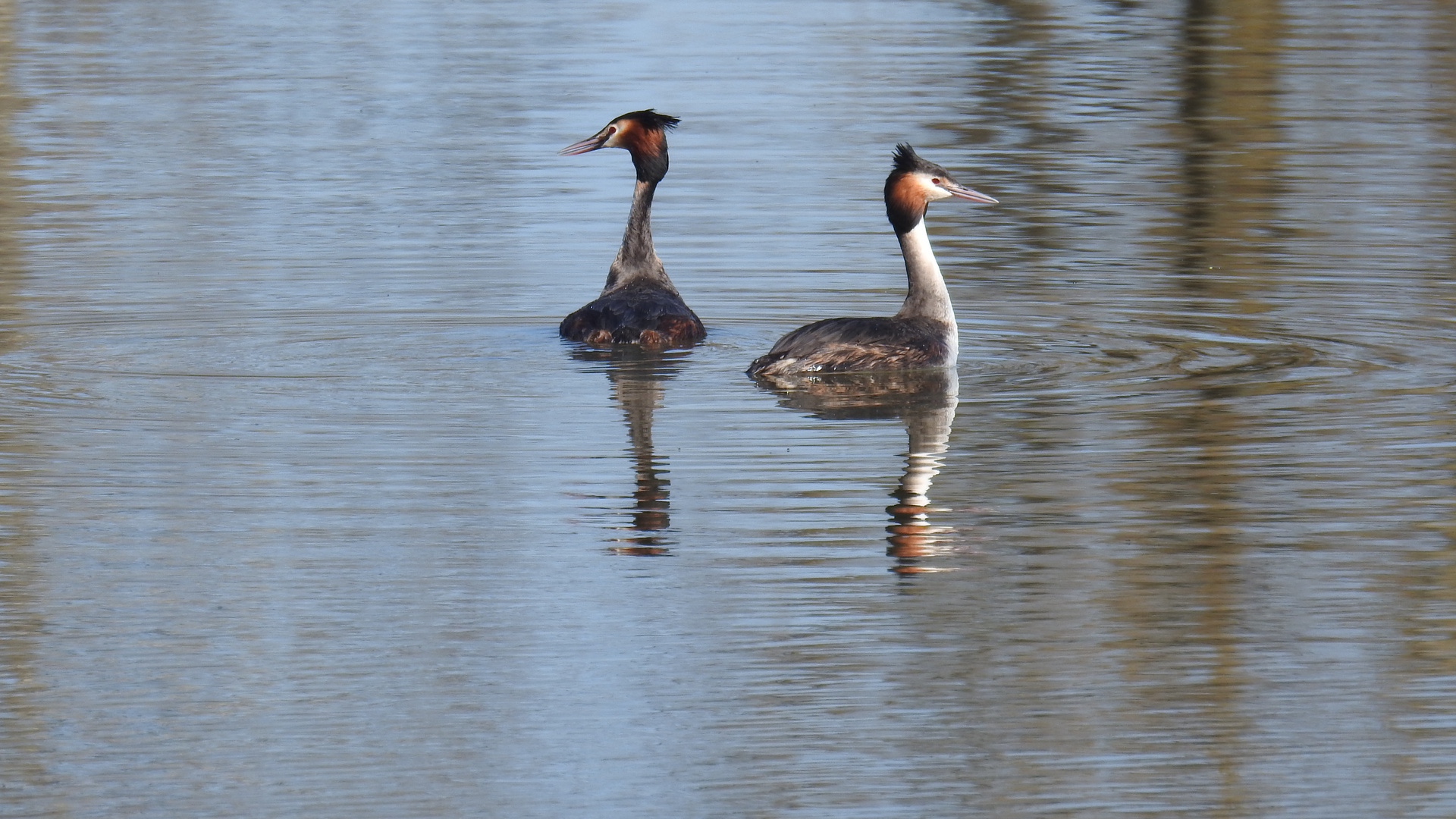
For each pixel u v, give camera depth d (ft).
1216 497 43.29
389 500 43.55
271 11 130.31
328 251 70.85
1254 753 31.53
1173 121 93.66
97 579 38.86
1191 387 52.70
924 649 35.42
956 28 120.47
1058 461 46.01
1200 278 66.28
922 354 54.34
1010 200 79.25
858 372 53.83
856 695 33.63
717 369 55.26
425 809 29.71
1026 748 31.73
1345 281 65.41
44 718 32.81
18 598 37.81
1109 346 57.52
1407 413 49.70
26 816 29.50
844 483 44.52
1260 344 57.41
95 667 34.71
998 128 92.68
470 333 59.52
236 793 30.25
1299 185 80.64
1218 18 121.80
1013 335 59.00
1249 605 37.22
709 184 82.38
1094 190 80.53
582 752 31.63
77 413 50.24
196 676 34.37
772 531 41.45
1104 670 34.55
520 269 68.28
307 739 32.14
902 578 38.75
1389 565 39.19
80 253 70.28
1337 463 45.60
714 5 132.05
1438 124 91.50
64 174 83.97
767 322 61.46
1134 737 32.09
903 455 46.65
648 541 40.93
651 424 49.42
